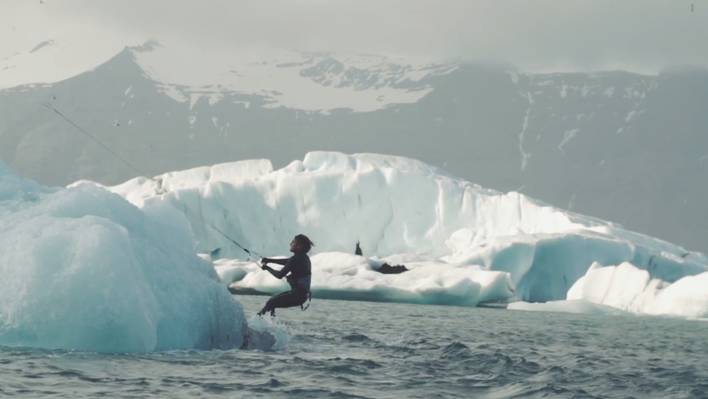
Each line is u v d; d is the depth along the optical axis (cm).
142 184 11069
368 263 8381
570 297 7369
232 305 1994
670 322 5409
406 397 1412
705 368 2133
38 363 1485
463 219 10400
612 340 3334
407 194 10481
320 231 10281
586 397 1496
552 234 8681
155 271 1809
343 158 11256
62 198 1834
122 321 1662
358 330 3056
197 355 1745
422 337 2862
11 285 1677
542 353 2414
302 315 4212
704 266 8762
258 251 10175
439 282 7462
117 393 1292
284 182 10444
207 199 10131
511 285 7394
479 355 2058
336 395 1395
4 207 1848
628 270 7044
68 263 1673
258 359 1769
